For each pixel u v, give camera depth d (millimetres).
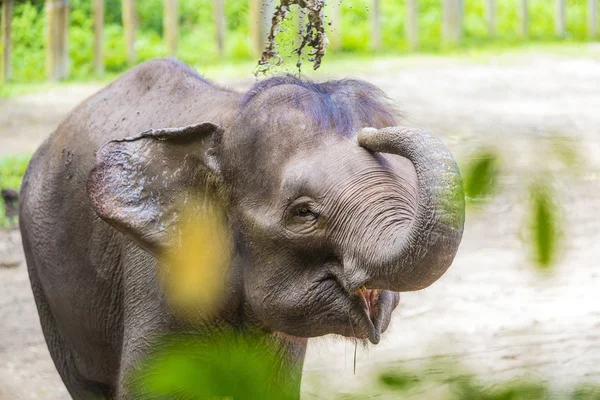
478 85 27438
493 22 38438
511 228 15109
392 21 37969
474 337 10812
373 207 5359
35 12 34312
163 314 6602
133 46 34344
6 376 10594
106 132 7496
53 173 7980
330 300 5723
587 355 10109
